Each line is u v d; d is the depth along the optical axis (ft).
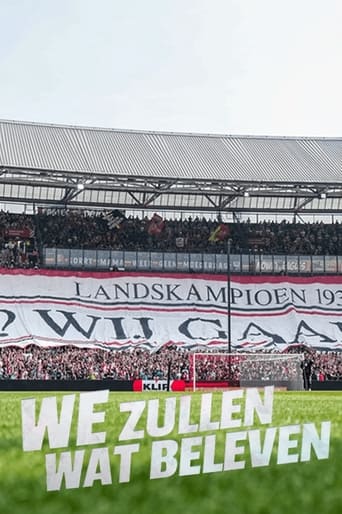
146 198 228.84
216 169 201.98
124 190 210.18
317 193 212.43
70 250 209.87
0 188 220.02
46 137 204.33
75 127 212.64
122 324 190.39
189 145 215.31
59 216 221.05
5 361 166.40
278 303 205.67
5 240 209.77
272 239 225.97
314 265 220.23
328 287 212.84
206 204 233.35
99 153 201.57
